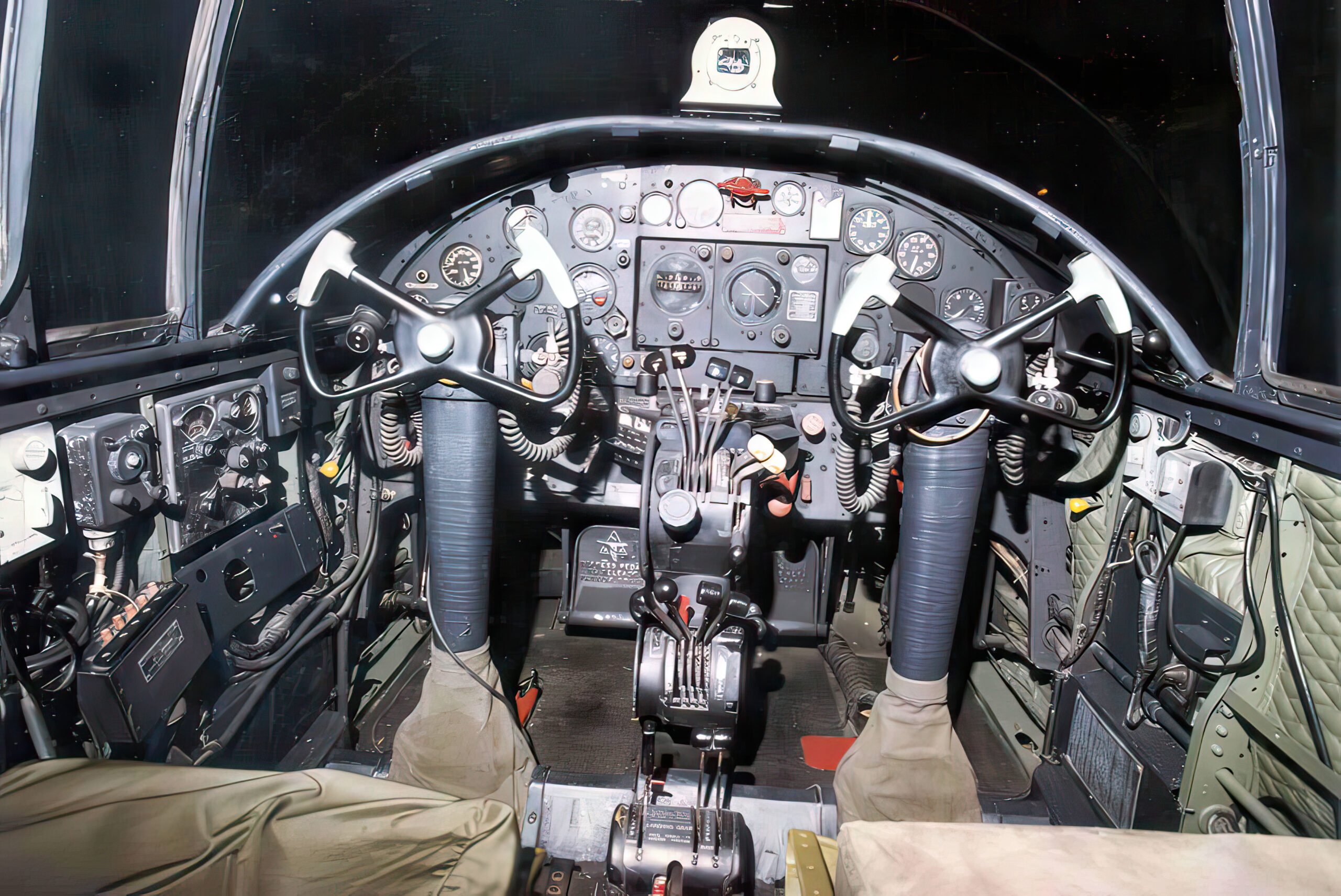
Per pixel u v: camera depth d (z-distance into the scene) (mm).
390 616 3057
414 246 2855
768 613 3250
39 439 1518
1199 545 2035
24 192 1452
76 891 984
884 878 1006
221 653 2070
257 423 2221
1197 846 1066
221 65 1933
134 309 1901
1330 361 1770
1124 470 2291
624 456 2717
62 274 1718
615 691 3020
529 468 2857
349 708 2668
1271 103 1753
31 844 1045
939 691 2148
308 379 2010
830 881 1329
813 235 2795
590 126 2463
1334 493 1565
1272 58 1721
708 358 2906
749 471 2168
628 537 3289
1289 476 1693
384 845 1139
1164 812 1935
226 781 1166
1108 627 2342
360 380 2725
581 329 1969
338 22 2365
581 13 2871
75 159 1711
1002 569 2959
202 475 1994
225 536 2127
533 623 3484
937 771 2121
